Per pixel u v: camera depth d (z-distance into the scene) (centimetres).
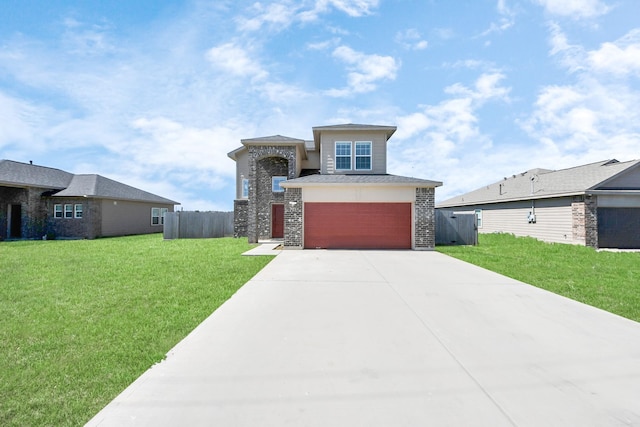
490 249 1397
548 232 1702
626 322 461
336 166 1650
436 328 432
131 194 2488
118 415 248
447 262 1006
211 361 337
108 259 1079
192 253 1240
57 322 474
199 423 237
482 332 419
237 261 1033
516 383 294
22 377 319
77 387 301
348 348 368
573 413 251
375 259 1073
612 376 308
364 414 247
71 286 691
